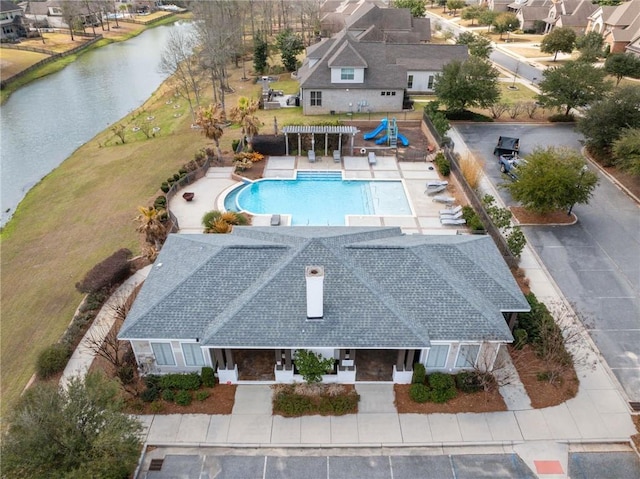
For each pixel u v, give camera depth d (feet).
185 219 115.75
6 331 89.35
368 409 69.10
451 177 135.13
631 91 134.10
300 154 149.59
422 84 211.61
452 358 71.82
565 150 116.47
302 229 89.45
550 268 97.09
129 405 68.85
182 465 62.18
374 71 183.21
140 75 290.56
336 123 157.69
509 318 77.66
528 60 263.90
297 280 72.23
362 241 82.17
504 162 135.64
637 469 61.36
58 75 291.79
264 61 256.11
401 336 67.15
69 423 54.08
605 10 277.85
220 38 228.84
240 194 127.75
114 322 84.64
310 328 67.92
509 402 69.72
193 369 74.33
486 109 185.88
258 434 65.92
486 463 62.34
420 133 167.73
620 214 115.44
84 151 178.60
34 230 126.41
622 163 124.26
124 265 95.76
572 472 61.11
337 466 62.18
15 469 51.75
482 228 107.34
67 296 96.12
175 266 79.36
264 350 78.18
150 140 177.27
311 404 69.05
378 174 138.00
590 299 88.69
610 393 71.10
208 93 228.84
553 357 73.36
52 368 75.10
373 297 70.69
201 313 70.64
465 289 73.92
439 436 65.41
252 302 69.97
